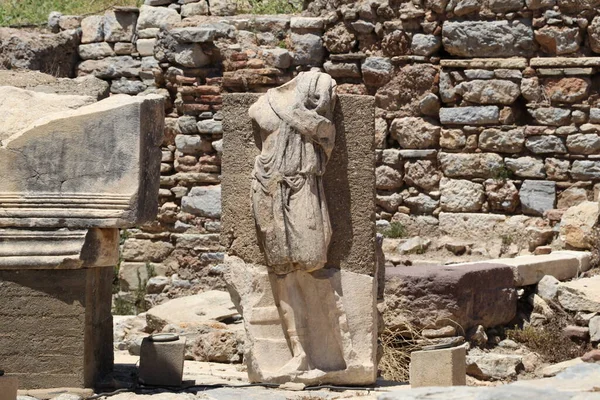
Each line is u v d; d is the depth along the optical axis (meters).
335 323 12.43
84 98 12.62
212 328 15.85
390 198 20.00
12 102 12.51
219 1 22.06
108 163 11.99
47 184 12.03
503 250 18.78
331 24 20.53
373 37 20.27
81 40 22.61
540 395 7.95
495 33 19.39
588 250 17.97
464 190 19.55
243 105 12.65
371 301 12.51
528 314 16.48
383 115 20.14
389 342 15.16
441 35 19.73
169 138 21.12
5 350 11.98
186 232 20.67
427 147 19.83
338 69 20.41
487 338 15.80
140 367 12.36
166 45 21.02
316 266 12.27
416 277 15.37
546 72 19.17
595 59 18.92
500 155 19.47
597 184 18.94
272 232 12.28
